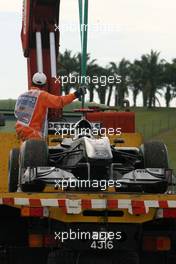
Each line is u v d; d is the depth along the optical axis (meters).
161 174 19.25
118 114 24.25
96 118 24.17
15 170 20.83
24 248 19.27
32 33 25.92
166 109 123.94
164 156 19.89
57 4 25.88
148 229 19.25
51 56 25.53
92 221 18.03
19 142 22.42
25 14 26.03
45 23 25.95
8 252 19.23
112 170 19.31
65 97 22.45
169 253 19.30
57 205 17.64
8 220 19.12
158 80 119.62
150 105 122.19
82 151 19.58
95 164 18.81
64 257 18.56
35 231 18.47
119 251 18.67
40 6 25.88
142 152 20.12
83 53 23.34
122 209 17.84
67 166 19.89
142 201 17.69
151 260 19.39
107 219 18.00
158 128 100.56
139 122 106.88
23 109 22.23
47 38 26.14
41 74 22.67
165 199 17.77
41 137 22.25
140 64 114.00
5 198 17.61
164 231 18.70
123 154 20.72
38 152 19.39
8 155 22.34
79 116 27.70
